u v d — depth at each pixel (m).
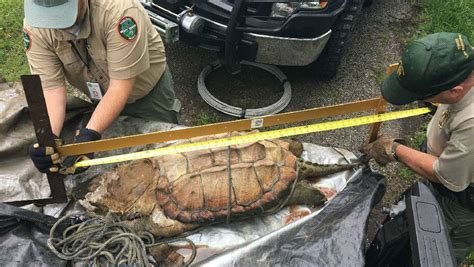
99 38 2.02
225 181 2.07
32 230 1.85
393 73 1.80
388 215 2.12
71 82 2.43
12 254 1.75
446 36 1.64
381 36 4.14
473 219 2.09
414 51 1.65
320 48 3.17
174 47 3.80
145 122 2.45
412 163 1.99
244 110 3.34
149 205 2.04
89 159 2.02
